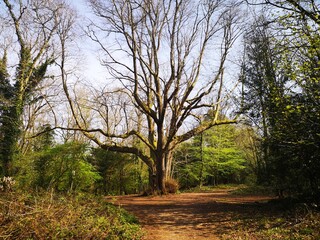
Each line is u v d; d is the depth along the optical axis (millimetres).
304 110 9242
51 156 18656
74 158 19219
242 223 9820
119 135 22484
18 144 21094
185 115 21562
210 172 38562
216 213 12375
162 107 22328
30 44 22234
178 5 22125
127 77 22344
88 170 20969
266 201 15109
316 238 6906
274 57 10641
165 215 12352
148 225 10344
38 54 22500
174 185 23062
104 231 7848
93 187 27531
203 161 36531
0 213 6164
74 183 19547
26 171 18500
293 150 10570
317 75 8828
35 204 7355
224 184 38562
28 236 5922
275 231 8156
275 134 10438
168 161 24172
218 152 36656
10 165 18562
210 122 22906
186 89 22422
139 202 17203
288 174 12008
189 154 38562
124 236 7992
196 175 36781
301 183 11531
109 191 30141
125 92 22984
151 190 22141
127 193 31531
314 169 10438
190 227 10078
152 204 16094
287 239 7223
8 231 5809
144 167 32062
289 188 12102
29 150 25219
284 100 9930
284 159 11789
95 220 8422
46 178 18234
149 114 21938
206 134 37656
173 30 22016
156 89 23250
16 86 21078
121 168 30969
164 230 9688
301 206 9836
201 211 13219
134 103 22984
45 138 25656
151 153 23688
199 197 20406
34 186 17156
